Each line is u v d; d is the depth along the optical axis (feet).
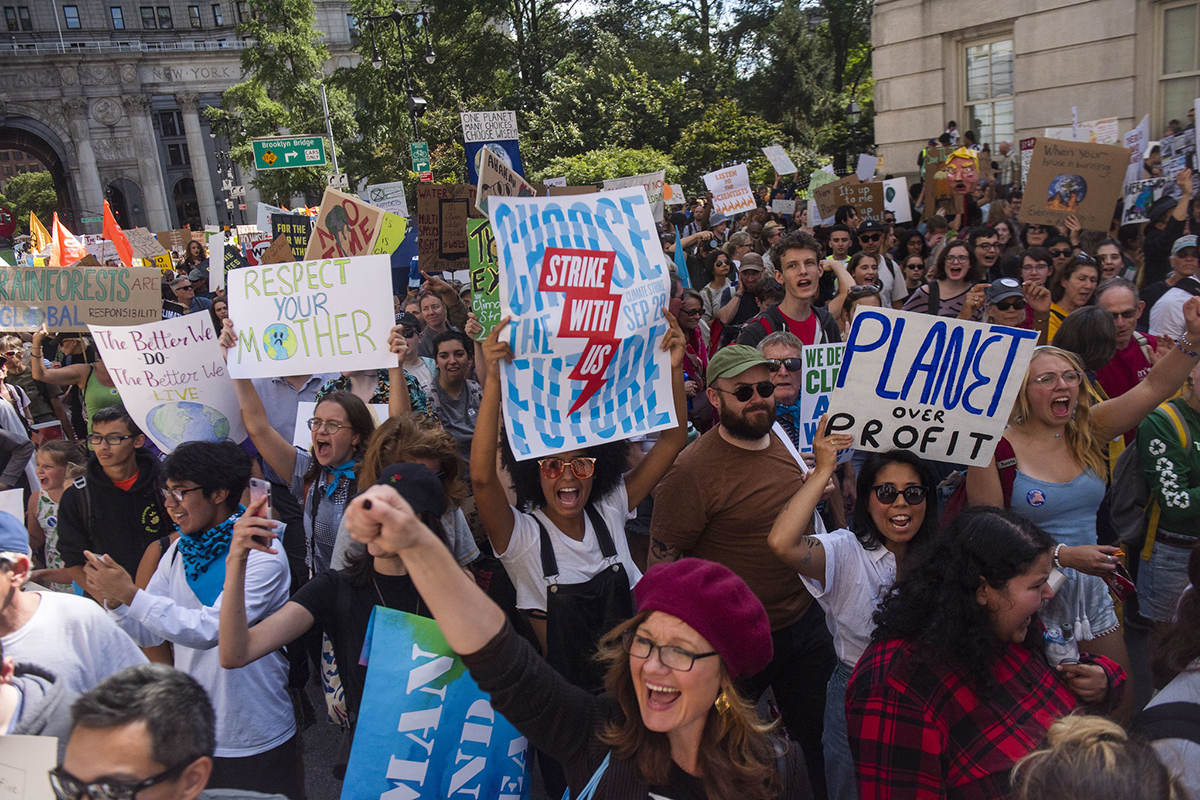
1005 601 7.23
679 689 5.91
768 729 6.19
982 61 54.03
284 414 17.97
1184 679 6.91
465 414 18.16
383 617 8.07
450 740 8.03
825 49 130.82
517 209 10.00
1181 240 20.29
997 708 7.18
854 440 9.94
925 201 40.37
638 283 10.51
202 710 5.77
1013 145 51.52
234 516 10.16
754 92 120.98
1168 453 11.90
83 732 5.47
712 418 19.27
